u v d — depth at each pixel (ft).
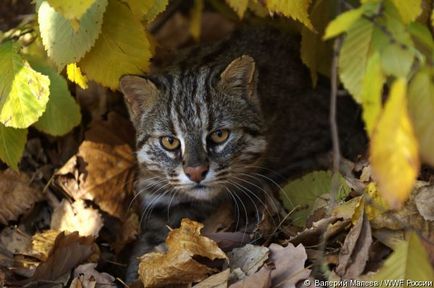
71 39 20.48
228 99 23.82
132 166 26.96
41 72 23.47
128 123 27.91
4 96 21.59
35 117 21.65
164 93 24.07
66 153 27.43
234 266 20.58
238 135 23.70
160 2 21.13
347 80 15.28
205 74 24.30
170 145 23.75
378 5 15.20
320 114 26.71
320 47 24.16
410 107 15.39
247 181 24.53
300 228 22.30
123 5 21.12
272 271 19.72
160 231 24.76
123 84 23.57
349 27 15.02
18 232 24.48
